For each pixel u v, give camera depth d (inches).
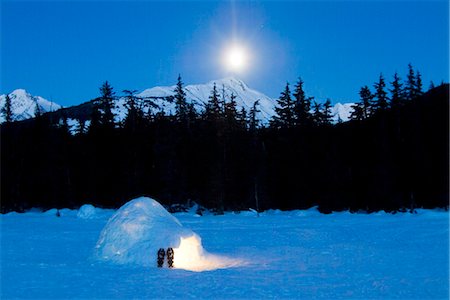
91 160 2564.0
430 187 2252.7
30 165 2650.1
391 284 540.7
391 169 2242.9
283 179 2539.4
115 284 553.6
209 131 2536.9
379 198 2215.8
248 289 521.3
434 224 1389.0
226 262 752.3
